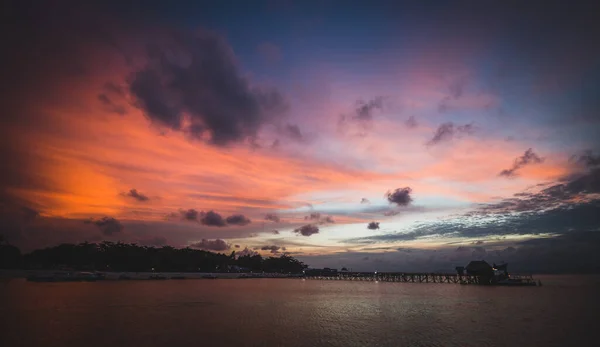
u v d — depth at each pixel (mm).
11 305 44312
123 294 61312
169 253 178750
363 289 89938
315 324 33688
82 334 27750
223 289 81750
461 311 43500
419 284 121562
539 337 28203
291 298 60312
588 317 38281
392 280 145125
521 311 43406
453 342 26625
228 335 28219
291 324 33500
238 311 42031
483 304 51375
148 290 71875
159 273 151125
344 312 42500
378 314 40906
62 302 47969
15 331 28547
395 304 51594
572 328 31797
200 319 35500
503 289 85562
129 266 159125
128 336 27266
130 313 38750
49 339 26125
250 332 29484
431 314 40938
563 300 56594
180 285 94875
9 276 110750
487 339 27531
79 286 79625
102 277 113125
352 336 28531
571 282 127250
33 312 38688
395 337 28203
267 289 85812
